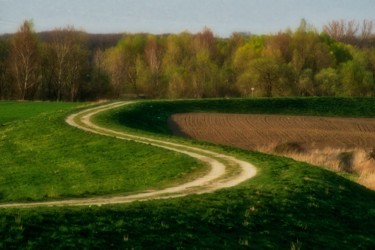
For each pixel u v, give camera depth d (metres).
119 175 41.66
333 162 51.31
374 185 41.06
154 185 36.22
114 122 67.94
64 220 22.22
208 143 53.03
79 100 122.69
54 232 21.05
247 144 70.38
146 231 22.92
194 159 43.38
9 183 43.59
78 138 54.69
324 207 30.59
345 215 30.44
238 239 24.34
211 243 23.23
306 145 70.50
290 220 27.70
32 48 117.06
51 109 85.56
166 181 37.22
